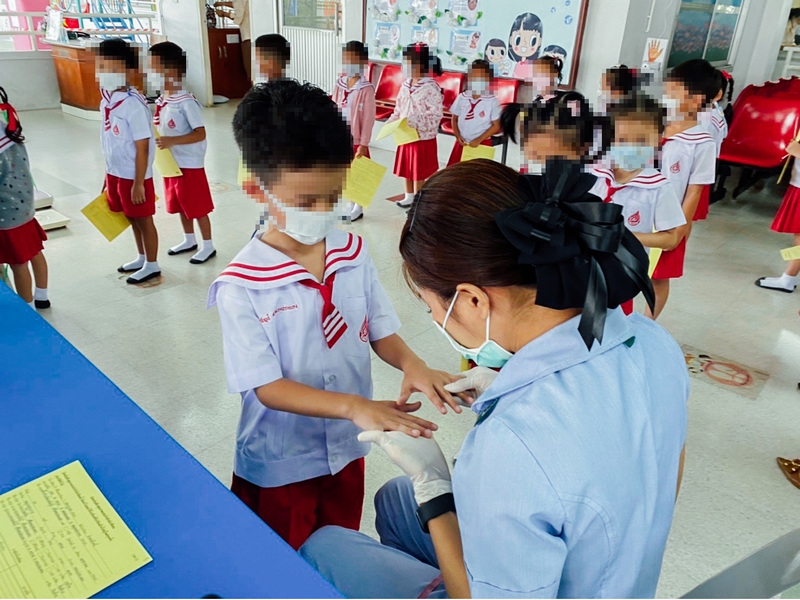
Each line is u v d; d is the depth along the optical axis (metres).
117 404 1.07
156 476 0.91
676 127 2.43
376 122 6.25
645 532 0.67
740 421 2.33
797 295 3.46
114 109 2.79
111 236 2.80
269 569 0.77
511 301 0.68
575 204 0.63
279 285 1.10
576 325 0.68
